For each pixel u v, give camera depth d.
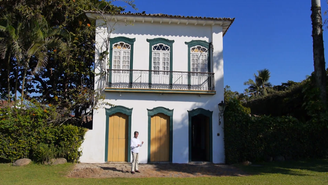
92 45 15.01
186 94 13.55
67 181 8.54
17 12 13.09
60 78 17.17
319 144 13.21
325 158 13.13
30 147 11.56
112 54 13.71
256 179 8.94
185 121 13.41
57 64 16.22
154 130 13.33
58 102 14.21
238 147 12.77
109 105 13.01
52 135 11.71
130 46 13.84
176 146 13.21
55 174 9.61
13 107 11.97
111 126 13.11
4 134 11.38
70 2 14.46
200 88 13.73
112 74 13.42
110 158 12.89
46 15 14.49
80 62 15.30
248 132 12.85
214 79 13.80
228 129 13.06
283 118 13.19
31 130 11.61
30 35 12.62
